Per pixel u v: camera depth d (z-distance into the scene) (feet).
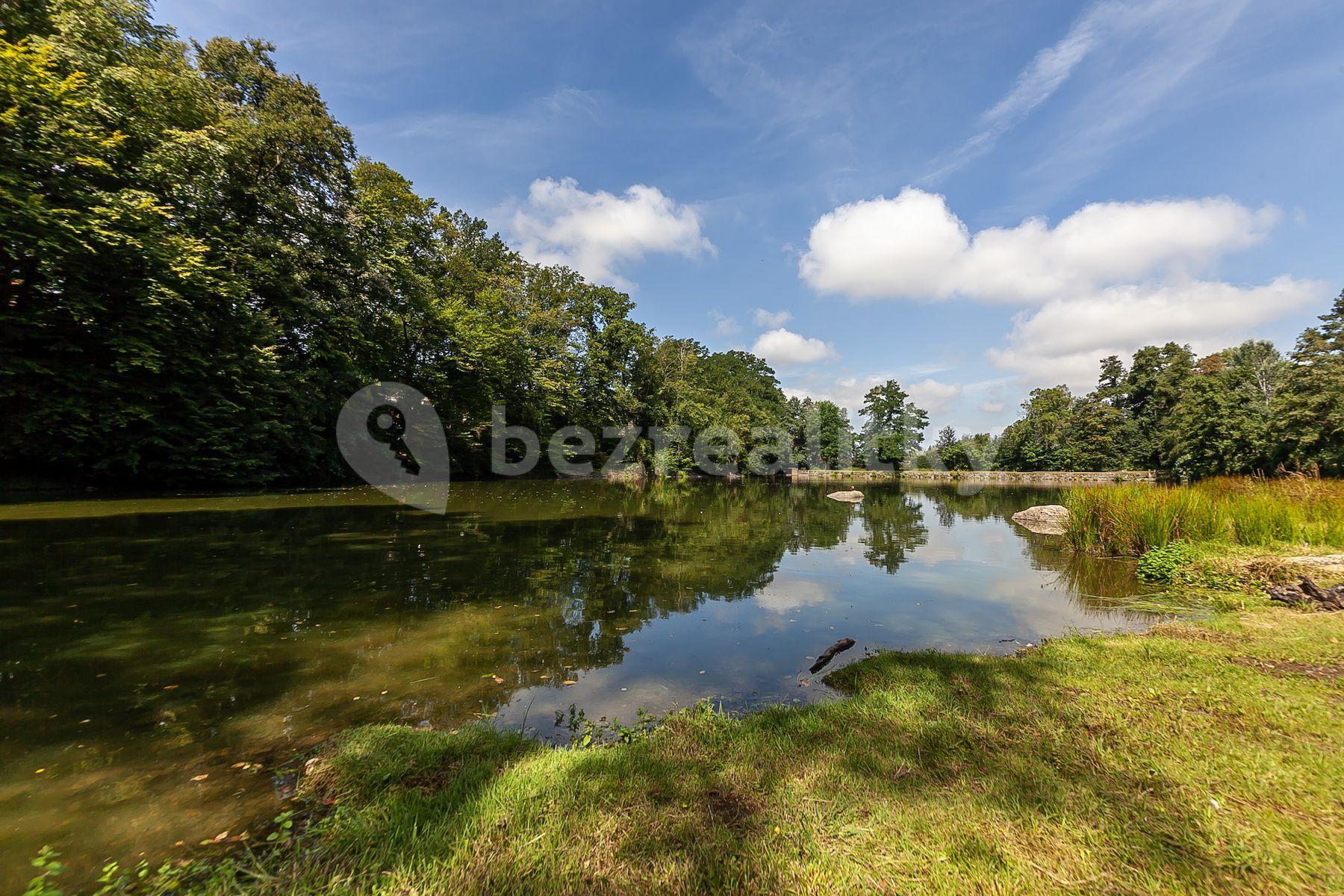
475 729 10.80
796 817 7.68
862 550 37.88
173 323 49.21
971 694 12.35
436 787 8.74
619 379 133.08
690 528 47.29
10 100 39.19
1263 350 187.73
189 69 56.24
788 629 19.63
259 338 57.77
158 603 19.19
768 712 11.72
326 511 44.57
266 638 16.55
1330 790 8.18
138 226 45.29
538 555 31.30
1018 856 6.82
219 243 56.44
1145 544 34.65
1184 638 16.89
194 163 52.75
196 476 56.34
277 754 10.16
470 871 6.52
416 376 88.69
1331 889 6.23
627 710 12.73
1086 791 8.20
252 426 57.77
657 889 6.32
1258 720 10.67
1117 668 13.89
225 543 29.71
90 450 46.65
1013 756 9.30
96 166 43.65
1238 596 23.15
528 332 112.98
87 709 11.78
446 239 107.45
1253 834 7.17
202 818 8.13
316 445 69.21
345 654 15.57
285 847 7.19
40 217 38.17
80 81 43.70
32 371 42.24
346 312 72.08
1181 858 6.74
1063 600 24.30
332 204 70.85
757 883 6.41
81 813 8.20
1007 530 49.90
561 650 16.62
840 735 10.28
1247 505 34.06
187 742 10.52
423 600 21.02
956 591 25.86
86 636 16.03
